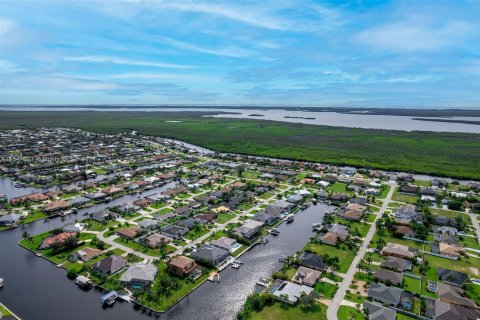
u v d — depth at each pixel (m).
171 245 146.38
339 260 134.12
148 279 116.56
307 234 162.75
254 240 153.00
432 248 144.38
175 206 196.88
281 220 179.62
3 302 107.94
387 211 193.62
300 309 103.56
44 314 102.25
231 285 118.56
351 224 172.62
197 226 165.12
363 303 104.44
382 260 134.00
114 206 192.25
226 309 105.50
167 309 104.25
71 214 186.50
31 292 113.19
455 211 195.12
